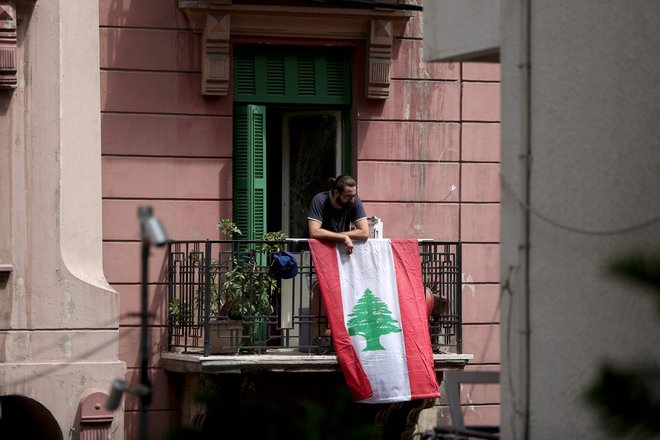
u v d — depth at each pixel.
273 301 17.80
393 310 16.41
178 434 7.32
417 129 18.44
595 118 8.77
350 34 18.12
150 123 17.53
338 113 18.67
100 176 17.11
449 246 18.06
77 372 16.28
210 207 17.72
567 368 8.91
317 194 16.94
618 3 8.58
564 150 9.13
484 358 18.61
